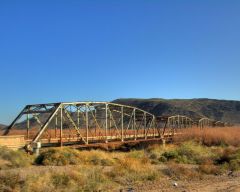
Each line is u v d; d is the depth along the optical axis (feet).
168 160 167.02
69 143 194.18
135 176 106.32
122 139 243.81
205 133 312.50
